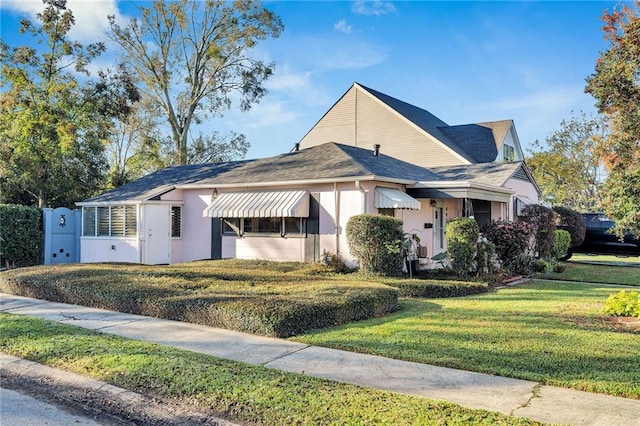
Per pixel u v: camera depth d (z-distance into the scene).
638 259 25.66
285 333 8.17
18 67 27.14
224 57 36.47
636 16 17.73
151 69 36.16
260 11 35.28
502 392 5.41
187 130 38.50
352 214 16.31
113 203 20.78
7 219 21.23
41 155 27.25
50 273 13.49
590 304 11.17
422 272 16.36
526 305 11.07
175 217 21.19
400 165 21.55
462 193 17.02
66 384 6.17
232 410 5.06
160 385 5.73
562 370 6.11
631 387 5.44
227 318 8.78
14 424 5.13
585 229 25.25
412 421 4.54
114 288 11.14
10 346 7.61
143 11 34.69
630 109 17.00
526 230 17.73
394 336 7.99
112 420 5.27
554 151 45.75
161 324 9.21
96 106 28.88
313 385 5.58
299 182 17.08
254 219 18.88
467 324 8.86
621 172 14.56
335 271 15.72
